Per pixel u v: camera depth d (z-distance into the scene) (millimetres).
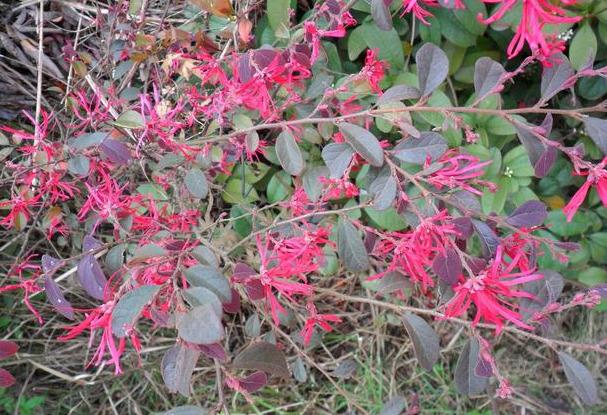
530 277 279
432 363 352
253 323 436
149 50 413
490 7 474
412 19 491
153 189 446
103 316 256
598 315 638
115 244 361
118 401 580
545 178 552
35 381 568
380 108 330
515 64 538
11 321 551
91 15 495
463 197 340
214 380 597
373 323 612
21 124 506
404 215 347
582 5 447
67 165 382
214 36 466
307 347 469
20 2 485
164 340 559
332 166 332
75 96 459
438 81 321
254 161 501
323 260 383
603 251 552
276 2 428
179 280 305
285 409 604
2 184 418
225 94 371
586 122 295
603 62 514
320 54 419
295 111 430
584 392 327
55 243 546
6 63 493
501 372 635
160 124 363
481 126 478
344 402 608
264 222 453
